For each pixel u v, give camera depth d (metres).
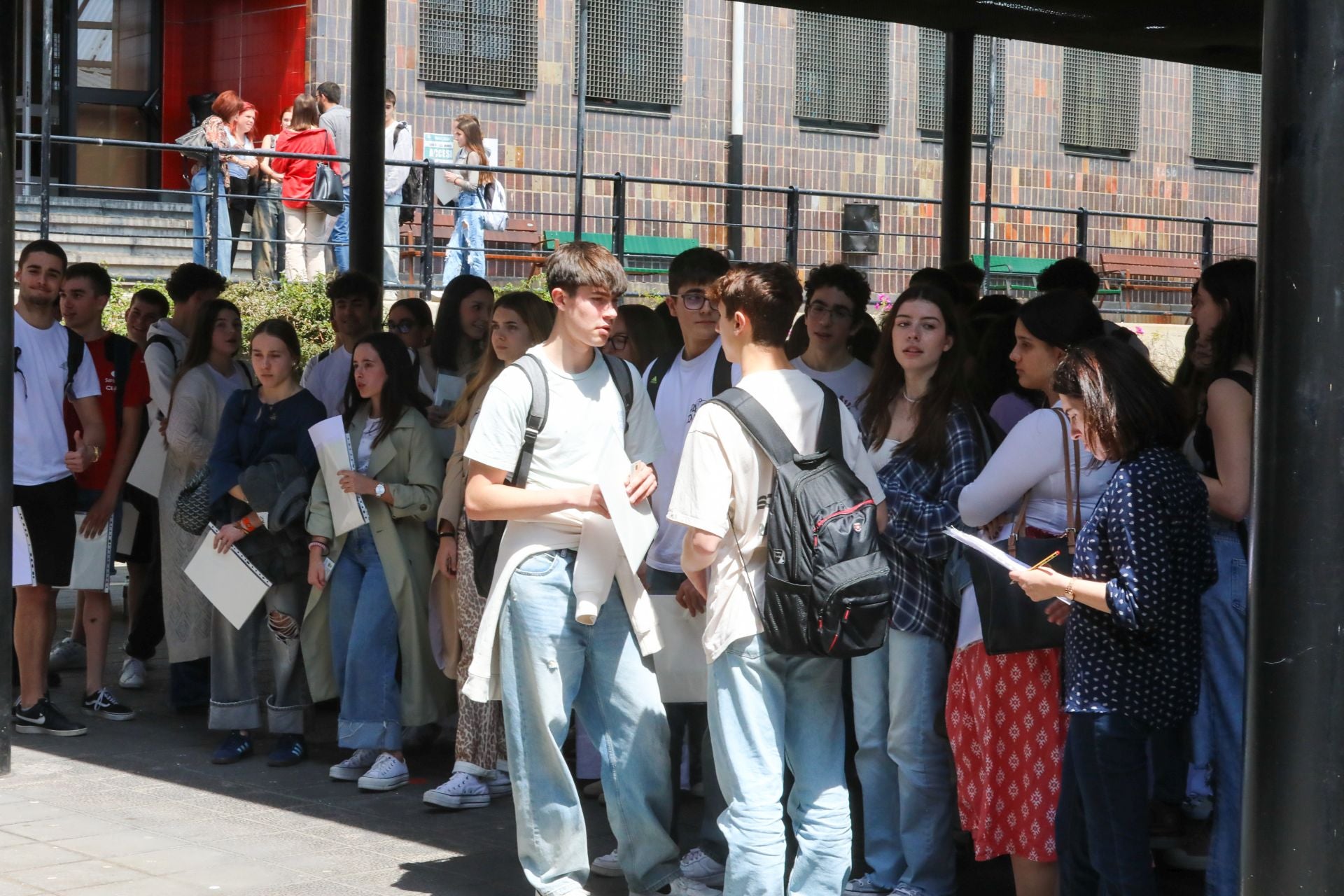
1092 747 4.06
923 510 4.86
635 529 4.80
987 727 4.73
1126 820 4.04
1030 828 4.71
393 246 15.30
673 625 5.18
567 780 4.95
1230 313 4.67
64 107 18.55
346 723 6.52
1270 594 3.63
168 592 7.60
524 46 19.22
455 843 5.79
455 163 16.17
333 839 5.82
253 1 18.20
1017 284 22.69
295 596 6.81
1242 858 3.72
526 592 4.86
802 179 21.39
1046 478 4.56
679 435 5.49
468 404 6.39
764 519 4.50
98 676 7.73
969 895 5.34
